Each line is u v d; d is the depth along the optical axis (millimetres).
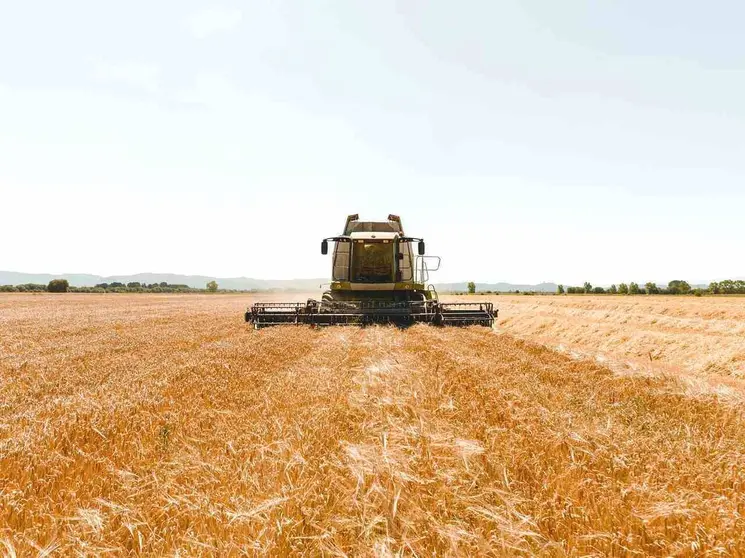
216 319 23125
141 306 38031
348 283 19266
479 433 4879
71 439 4871
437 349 11250
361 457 3955
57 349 12539
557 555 2799
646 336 17766
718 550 2785
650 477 3838
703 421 5785
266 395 6602
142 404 6266
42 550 2748
